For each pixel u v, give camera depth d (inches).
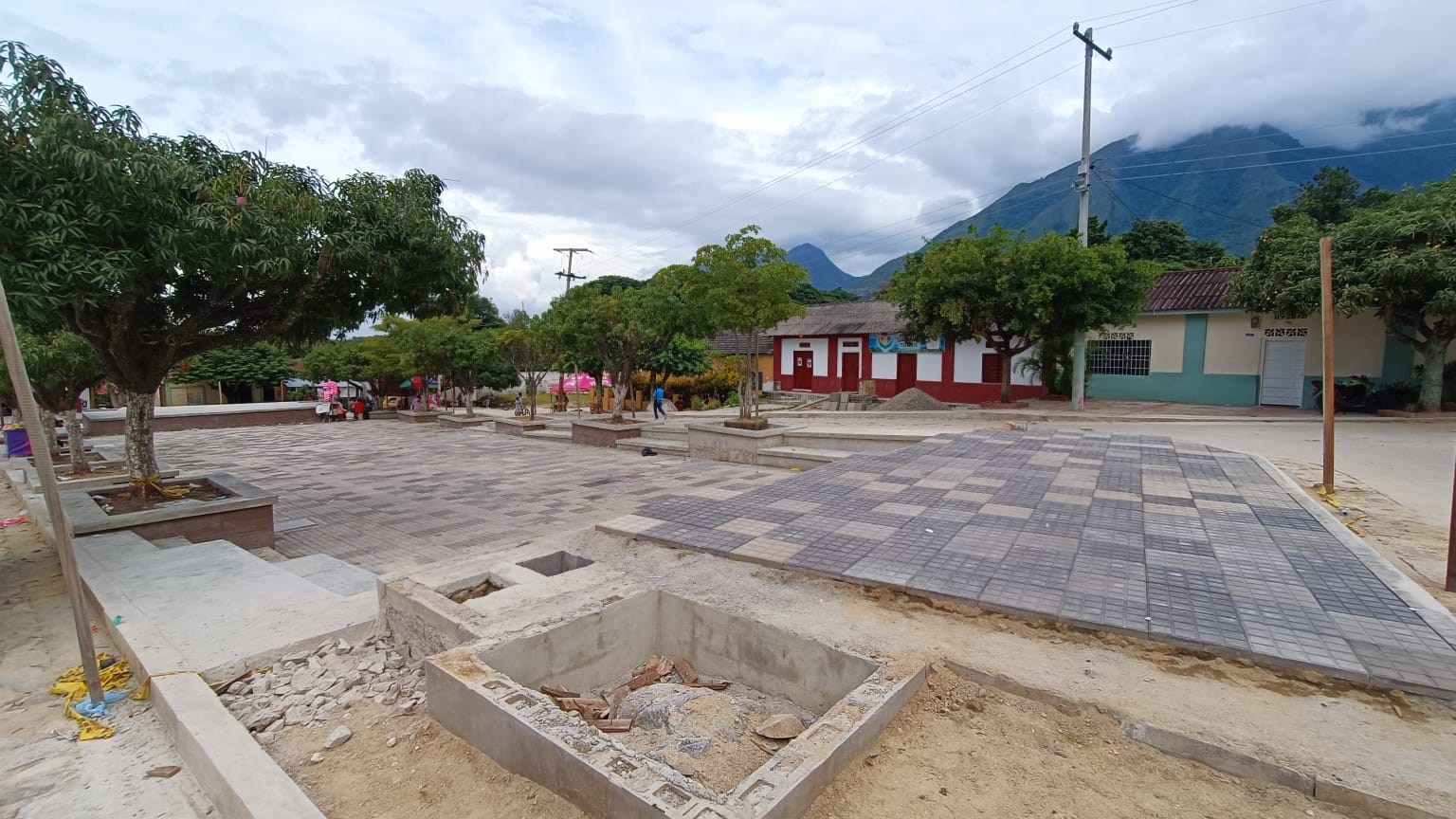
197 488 311.7
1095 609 136.4
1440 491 275.3
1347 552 172.9
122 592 188.9
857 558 171.2
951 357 945.5
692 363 1079.0
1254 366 696.4
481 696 107.8
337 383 1306.6
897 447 429.7
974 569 161.6
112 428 810.2
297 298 290.8
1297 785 88.0
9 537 281.3
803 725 118.3
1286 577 154.2
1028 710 108.5
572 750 94.0
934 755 98.7
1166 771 93.7
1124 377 783.7
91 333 257.8
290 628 160.7
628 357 661.3
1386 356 628.7
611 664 145.3
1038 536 190.1
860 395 900.6
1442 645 119.0
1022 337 702.5
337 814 96.9
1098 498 236.4
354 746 114.7
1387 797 82.7
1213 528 196.2
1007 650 124.9
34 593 206.1
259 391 1392.7
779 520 210.1
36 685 144.2
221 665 140.5
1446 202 526.0
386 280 295.3
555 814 92.6
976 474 282.5
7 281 189.6
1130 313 622.2
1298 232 589.3
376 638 158.9
